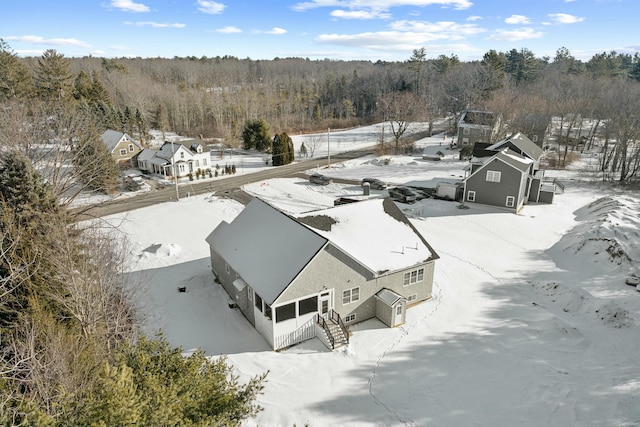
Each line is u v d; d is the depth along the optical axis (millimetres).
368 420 16594
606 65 156625
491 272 29656
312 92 146000
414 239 26031
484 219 40031
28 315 15195
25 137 26328
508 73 155250
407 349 21062
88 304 16312
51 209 21031
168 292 26234
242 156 74562
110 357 15422
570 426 15773
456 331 22453
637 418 15688
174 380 10289
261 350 20984
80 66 144625
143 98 99812
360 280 22859
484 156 51281
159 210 42969
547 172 59656
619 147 57062
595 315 23141
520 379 18438
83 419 8102
